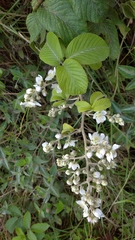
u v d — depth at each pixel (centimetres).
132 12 31
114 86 36
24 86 37
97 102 28
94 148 30
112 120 30
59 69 26
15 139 39
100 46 27
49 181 39
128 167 40
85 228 42
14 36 37
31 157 38
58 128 39
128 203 41
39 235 40
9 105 39
